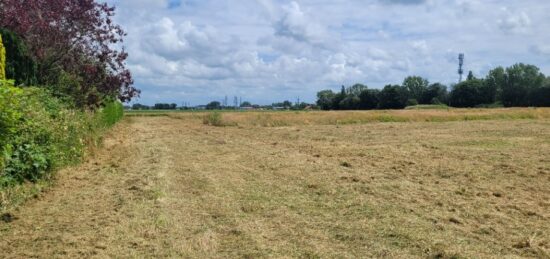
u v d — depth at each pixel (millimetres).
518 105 91250
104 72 17234
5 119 6867
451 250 5223
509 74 91125
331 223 6309
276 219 6512
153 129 27375
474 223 6398
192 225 6203
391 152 14211
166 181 9109
